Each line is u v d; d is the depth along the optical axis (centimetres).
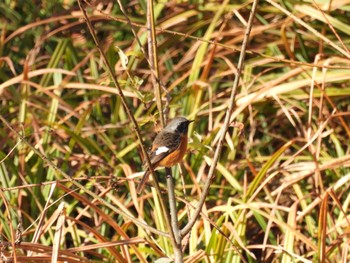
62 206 910
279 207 1083
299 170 1201
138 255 1014
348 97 1288
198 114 1277
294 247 1117
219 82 1355
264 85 1245
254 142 1284
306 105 1284
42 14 1535
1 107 1380
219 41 1382
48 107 1352
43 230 956
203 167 1202
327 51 1343
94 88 1287
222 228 1060
